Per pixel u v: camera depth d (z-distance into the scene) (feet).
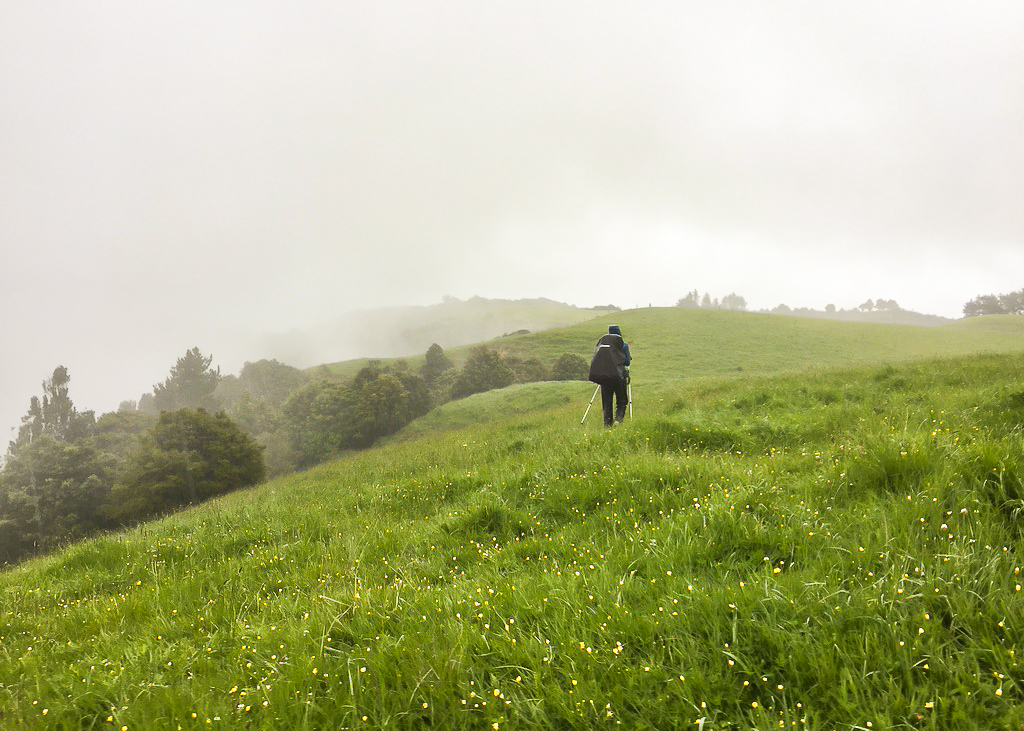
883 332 271.90
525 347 316.81
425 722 8.07
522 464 24.06
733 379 71.36
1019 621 7.51
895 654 7.50
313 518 23.43
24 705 10.07
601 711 7.39
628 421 30.63
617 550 12.51
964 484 12.01
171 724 8.70
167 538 24.71
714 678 7.61
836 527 11.60
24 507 161.48
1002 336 256.11
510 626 9.84
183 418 142.00
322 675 9.34
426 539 17.35
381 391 220.64
